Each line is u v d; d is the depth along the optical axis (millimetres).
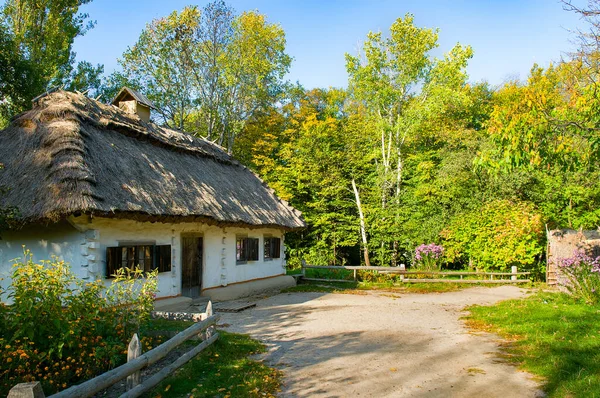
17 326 5312
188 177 13578
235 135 29672
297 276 19812
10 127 12078
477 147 22562
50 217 8961
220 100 27766
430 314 11664
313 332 9414
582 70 8742
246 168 19422
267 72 27938
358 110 31125
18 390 3148
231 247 15445
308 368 6793
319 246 25234
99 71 26062
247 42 27234
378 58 26016
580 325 9016
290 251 25672
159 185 11719
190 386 5746
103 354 5680
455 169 22031
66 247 9984
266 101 29109
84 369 5609
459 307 12891
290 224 17812
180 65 27281
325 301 14258
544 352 7312
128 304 7164
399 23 25641
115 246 10586
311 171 25984
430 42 25562
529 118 8359
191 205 12070
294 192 26547
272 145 28734
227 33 27422
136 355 5191
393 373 6523
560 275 15492
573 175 20703
